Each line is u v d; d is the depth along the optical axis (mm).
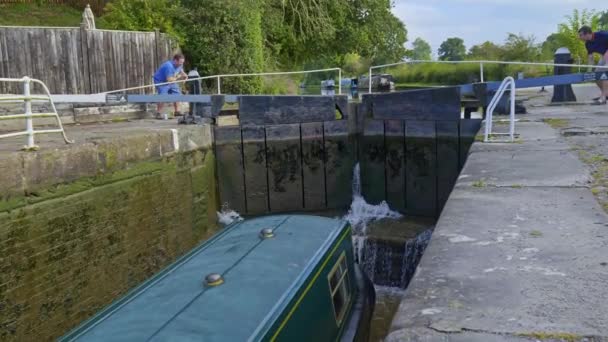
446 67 27203
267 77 21234
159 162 9336
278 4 22500
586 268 3014
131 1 17141
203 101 11617
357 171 12633
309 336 4242
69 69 13641
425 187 11898
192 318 3637
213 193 11648
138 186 8680
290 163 12242
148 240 9016
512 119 7598
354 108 12438
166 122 12461
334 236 5422
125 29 16656
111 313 3785
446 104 11375
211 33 17469
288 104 12055
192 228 10539
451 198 4695
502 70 25250
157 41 15586
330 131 12273
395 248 10000
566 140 7465
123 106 13555
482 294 2713
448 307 2574
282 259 4676
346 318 5371
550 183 5070
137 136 8680
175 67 13000
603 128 8398
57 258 6961
